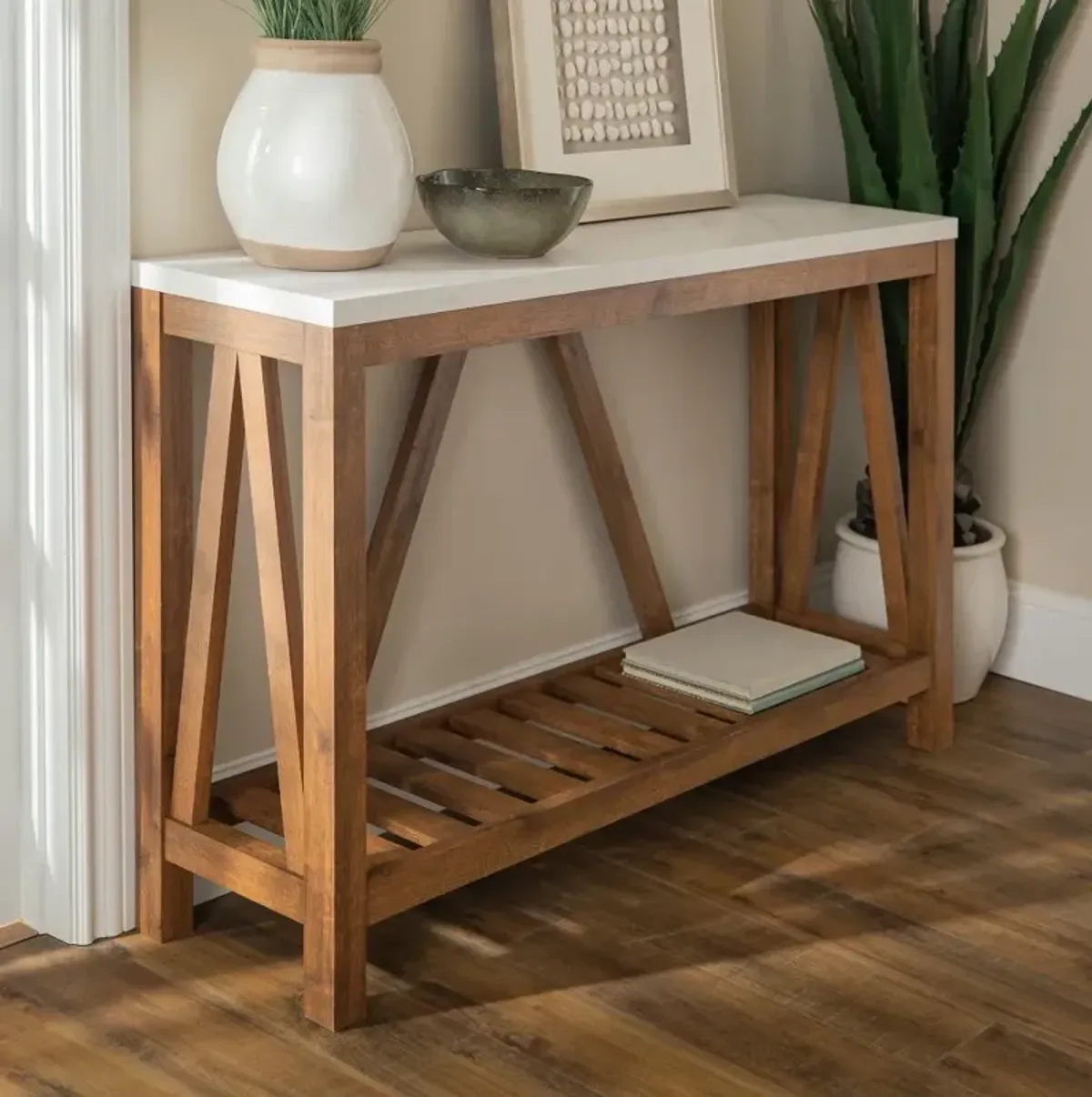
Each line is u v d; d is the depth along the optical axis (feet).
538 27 8.18
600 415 9.04
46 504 7.01
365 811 6.72
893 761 9.43
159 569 7.11
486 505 8.86
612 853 8.32
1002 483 10.56
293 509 8.02
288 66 6.66
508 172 7.80
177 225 7.24
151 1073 6.49
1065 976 7.32
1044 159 9.96
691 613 10.19
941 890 8.03
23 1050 6.63
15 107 6.75
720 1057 6.68
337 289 6.42
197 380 7.43
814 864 8.25
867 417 9.30
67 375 6.86
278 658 6.84
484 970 7.26
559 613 9.41
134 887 7.50
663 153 8.77
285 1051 6.66
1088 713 10.16
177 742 7.30
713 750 8.21
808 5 9.84
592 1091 6.45
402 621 8.58
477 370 8.63
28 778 7.38
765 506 10.18
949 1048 6.78
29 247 6.83
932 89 9.64
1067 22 9.54
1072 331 10.07
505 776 7.94
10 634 7.23
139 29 6.93
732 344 10.07
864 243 8.43
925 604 9.40
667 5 8.80
